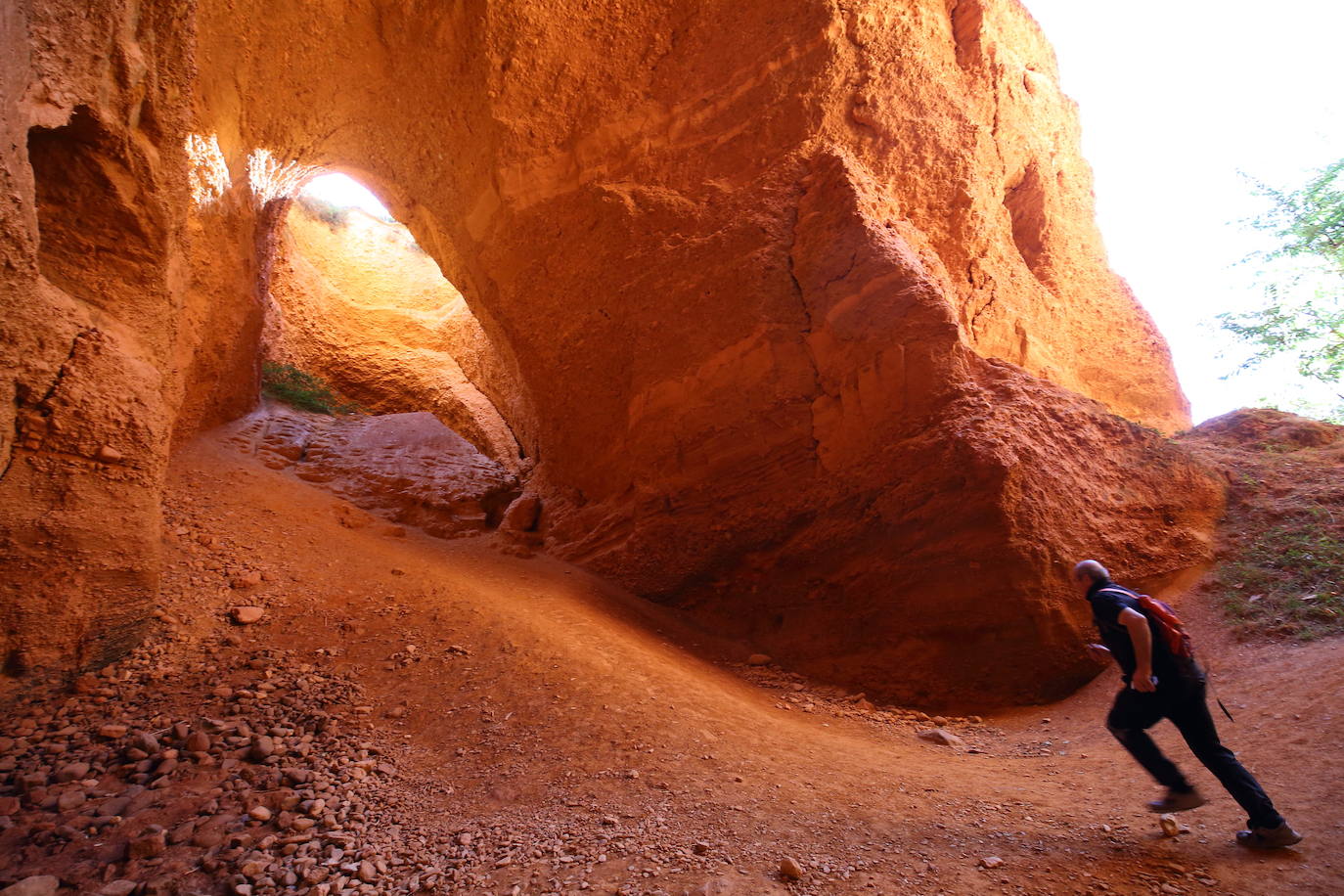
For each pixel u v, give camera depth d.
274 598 6.25
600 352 9.42
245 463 9.72
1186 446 7.82
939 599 6.65
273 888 2.88
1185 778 3.29
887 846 3.25
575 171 9.52
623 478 9.27
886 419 7.21
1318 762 3.57
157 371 5.21
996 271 9.75
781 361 7.96
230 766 3.86
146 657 4.92
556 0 8.98
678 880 2.92
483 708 4.90
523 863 3.11
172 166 5.51
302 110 9.74
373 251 18.89
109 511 4.57
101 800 3.47
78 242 4.89
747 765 4.24
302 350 16.02
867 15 9.04
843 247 7.77
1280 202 9.84
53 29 4.09
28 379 4.10
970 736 5.66
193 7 5.36
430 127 9.98
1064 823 3.47
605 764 4.16
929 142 9.31
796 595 7.68
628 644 6.69
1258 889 2.71
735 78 9.09
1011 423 6.70
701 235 8.68
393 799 3.75
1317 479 6.95
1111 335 10.97
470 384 16.98
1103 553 6.46
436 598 6.87
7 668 4.21
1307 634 5.23
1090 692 5.92
